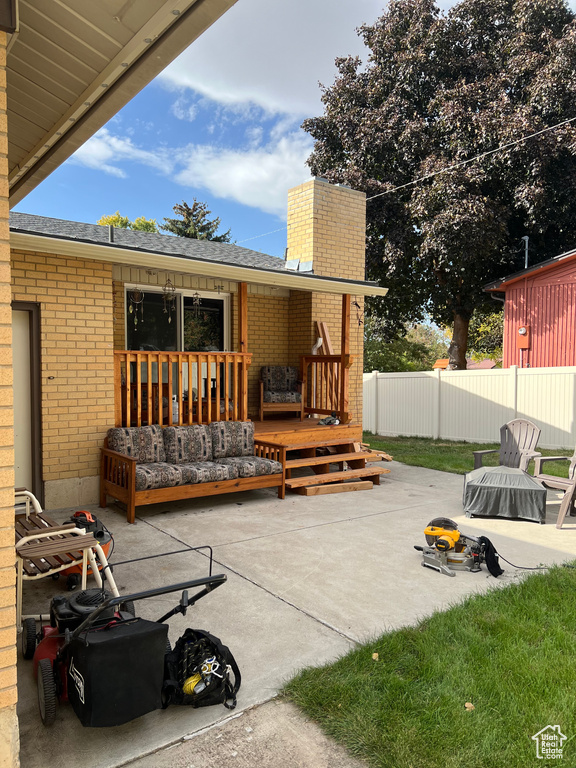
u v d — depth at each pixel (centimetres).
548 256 1864
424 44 1838
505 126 1602
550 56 1692
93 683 239
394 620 378
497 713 273
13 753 218
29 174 465
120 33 269
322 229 1098
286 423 980
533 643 346
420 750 246
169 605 400
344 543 551
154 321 970
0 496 214
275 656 329
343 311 942
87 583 442
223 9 241
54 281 662
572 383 1225
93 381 696
